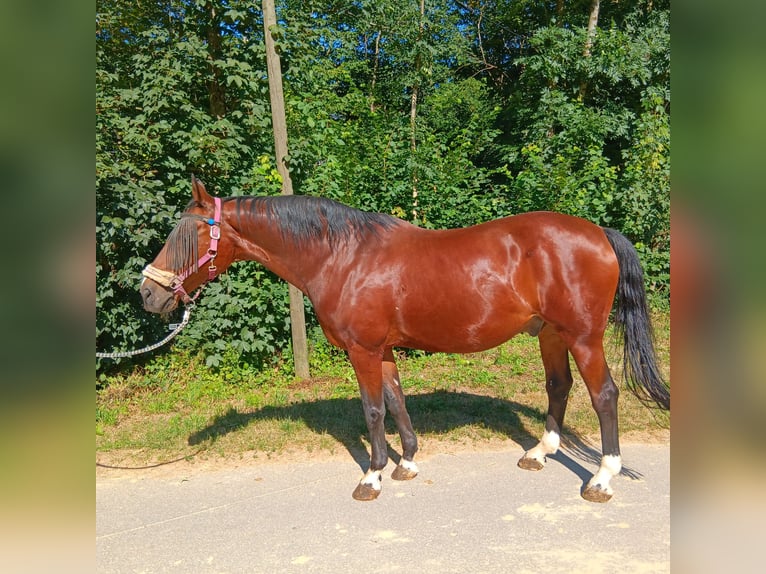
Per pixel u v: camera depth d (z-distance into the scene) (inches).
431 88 498.0
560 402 131.6
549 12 486.6
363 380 118.6
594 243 110.0
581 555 95.3
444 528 106.0
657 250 294.7
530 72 408.5
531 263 110.2
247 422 169.0
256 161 228.5
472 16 588.1
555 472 129.7
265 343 212.8
